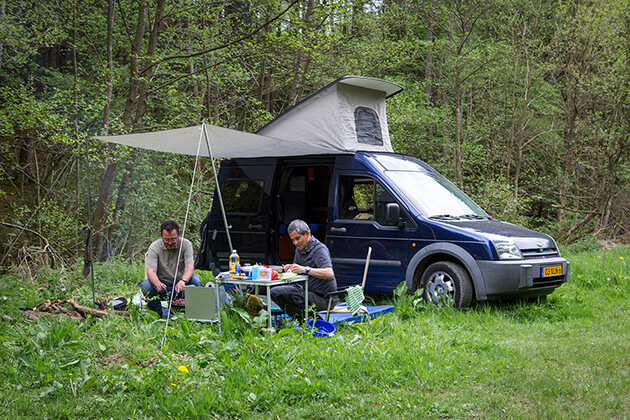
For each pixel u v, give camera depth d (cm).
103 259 1273
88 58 1522
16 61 1284
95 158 1134
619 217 1817
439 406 392
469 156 2059
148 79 1266
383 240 762
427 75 2134
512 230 758
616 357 511
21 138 1373
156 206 1293
